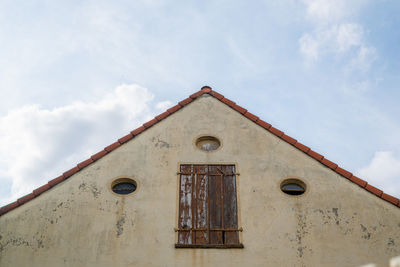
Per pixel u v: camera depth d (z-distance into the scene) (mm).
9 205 10297
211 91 13031
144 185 10898
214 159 11430
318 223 10359
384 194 10719
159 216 10414
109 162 11242
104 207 10484
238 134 11961
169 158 11406
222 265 9773
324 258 9883
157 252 9898
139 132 11836
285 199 10742
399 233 10180
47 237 9977
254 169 11266
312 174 11172
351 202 10672
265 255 9914
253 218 10445
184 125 12102
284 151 11602
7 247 9797
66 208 10406
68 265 9656
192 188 10914
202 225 10367
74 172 10953
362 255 9914
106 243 9977
